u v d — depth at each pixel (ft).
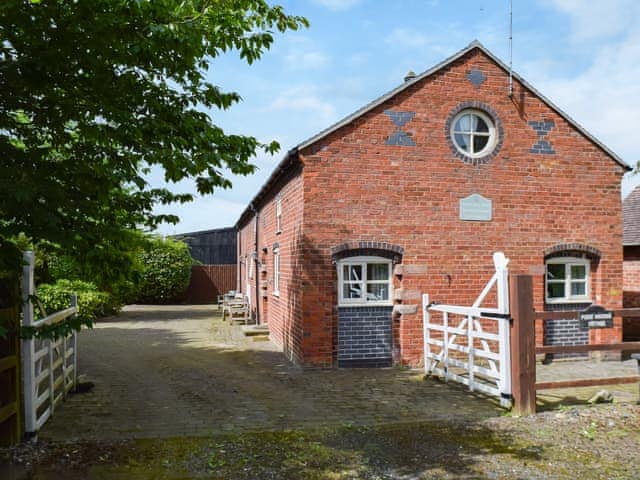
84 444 20.22
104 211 20.47
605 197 39.81
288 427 22.58
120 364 37.58
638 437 21.27
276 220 46.70
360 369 35.06
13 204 15.01
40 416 22.52
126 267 18.99
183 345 46.62
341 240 35.09
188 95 19.90
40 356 21.76
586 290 40.16
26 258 19.90
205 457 18.97
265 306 58.44
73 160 17.42
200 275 95.20
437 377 32.37
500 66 37.76
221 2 18.20
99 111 16.94
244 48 18.56
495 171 37.65
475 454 19.43
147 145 17.89
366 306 35.78
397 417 24.13
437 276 36.50
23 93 16.03
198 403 26.53
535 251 38.29
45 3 13.98
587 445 20.40
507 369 25.39
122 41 15.55
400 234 35.99
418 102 36.40
